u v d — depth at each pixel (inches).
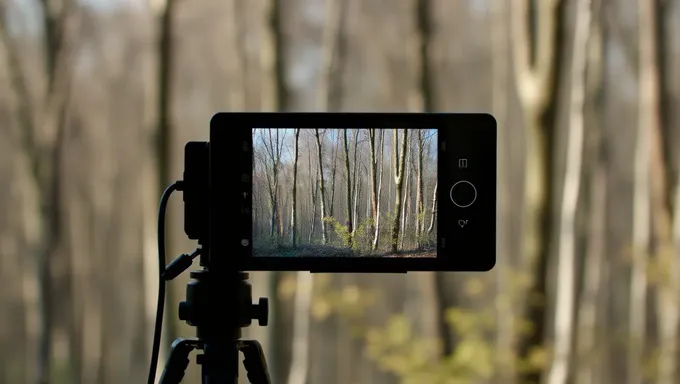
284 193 75.4
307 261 76.5
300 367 344.8
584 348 425.7
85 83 615.2
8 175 669.3
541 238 263.3
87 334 751.7
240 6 430.0
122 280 800.9
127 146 701.3
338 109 384.2
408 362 312.7
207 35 577.9
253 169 76.0
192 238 77.6
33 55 434.0
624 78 472.4
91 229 728.3
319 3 490.0
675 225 331.0
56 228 394.0
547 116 261.9
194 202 76.5
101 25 581.6
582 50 339.0
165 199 76.0
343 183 77.6
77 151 674.8
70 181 674.2
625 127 545.3
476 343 301.9
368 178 77.4
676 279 328.5
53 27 384.5
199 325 77.7
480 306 416.2
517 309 268.8
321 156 76.8
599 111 394.9
